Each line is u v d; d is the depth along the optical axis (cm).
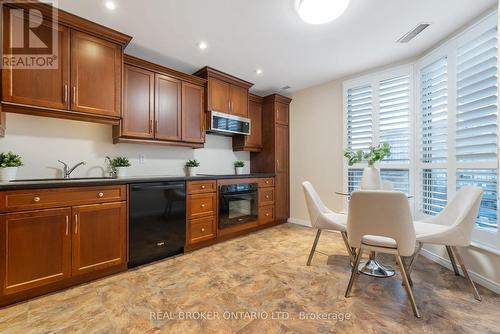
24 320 146
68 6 189
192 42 247
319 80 359
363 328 138
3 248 158
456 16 204
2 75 177
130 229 219
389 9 195
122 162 256
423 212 262
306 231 358
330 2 175
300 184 402
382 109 305
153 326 141
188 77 300
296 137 410
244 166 416
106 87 223
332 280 199
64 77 201
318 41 246
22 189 164
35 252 169
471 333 134
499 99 167
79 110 208
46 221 174
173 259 246
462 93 216
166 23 213
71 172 239
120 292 179
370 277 204
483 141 196
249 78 351
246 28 222
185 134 298
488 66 192
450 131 228
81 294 176
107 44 224
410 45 254
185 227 265
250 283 194
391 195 151
